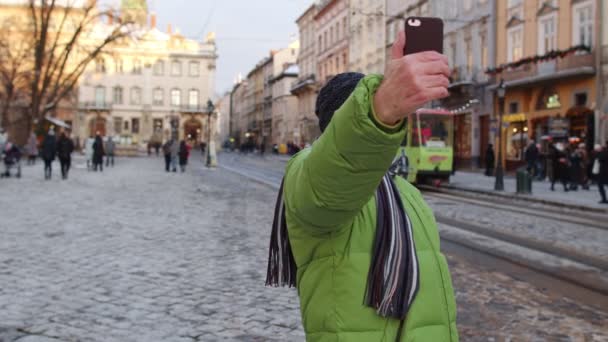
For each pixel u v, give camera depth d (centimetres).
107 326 490
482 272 733
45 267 700
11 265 707
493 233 1069
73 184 2034
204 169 3516
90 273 674
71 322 498
